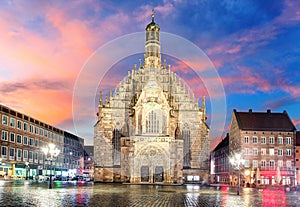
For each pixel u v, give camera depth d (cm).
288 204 3195
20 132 9606
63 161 12544
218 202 3262
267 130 10288
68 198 3328
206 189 6112
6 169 8831
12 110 9175
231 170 10894
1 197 3244
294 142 10288
